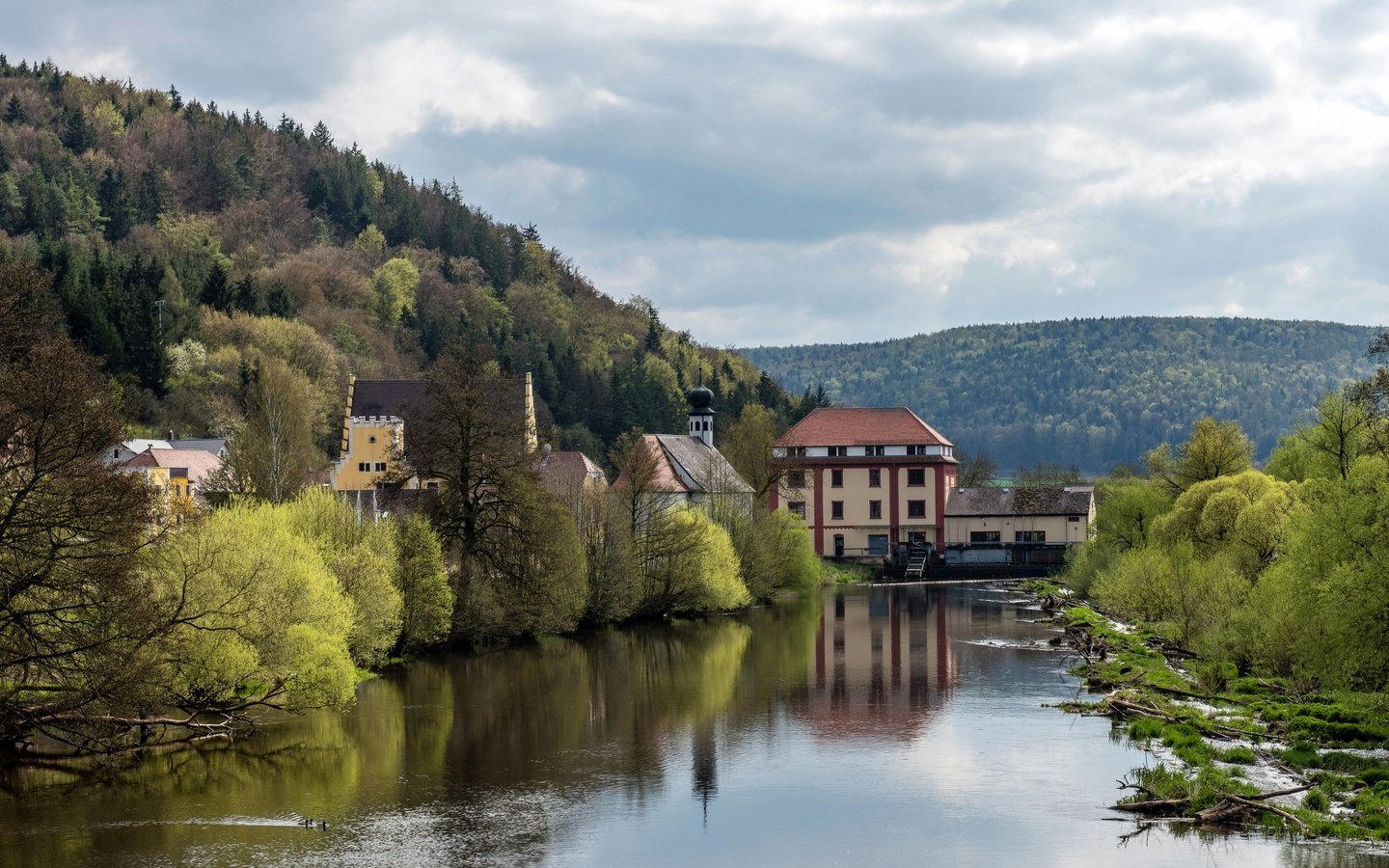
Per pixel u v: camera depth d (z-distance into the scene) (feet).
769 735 207.41
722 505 442.91
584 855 143.13
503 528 312.50
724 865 139.64
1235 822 153.07
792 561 474.90
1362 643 184.44
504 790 171.22
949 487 629.92
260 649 207.41
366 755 190.08
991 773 179.93
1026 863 139.85
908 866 139.54
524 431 317.22
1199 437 429.79
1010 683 260.83
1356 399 248.93
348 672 214.69
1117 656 286.87
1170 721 207.72
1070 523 602.85
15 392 168.04
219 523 219.82
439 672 272.72
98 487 171.12
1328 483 231.50
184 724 195.11
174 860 138.72
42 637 169.89
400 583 281.13
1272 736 192.75
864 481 618.85
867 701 239.30
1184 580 311.88
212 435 578.66
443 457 306.96
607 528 354.74
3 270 182.19
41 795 164.66
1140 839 147.54
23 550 168.45
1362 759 175.63
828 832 151.94
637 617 382.22
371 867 137.90
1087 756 189.98
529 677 266.57
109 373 565.94
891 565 584.40
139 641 174.70
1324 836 145.89
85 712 179.01
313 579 223.51
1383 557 184.85
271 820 155.02
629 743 201.26
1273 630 239.30
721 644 327.67
